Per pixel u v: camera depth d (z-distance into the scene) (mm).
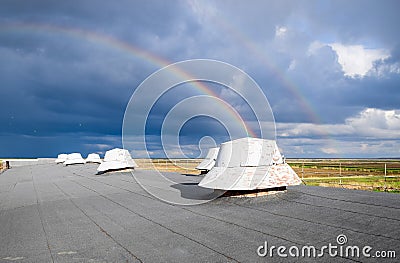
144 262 5082
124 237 6527
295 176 10906
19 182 20203
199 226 7133
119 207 9836
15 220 8625
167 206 9648
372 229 6445
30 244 6320
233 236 6293
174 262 5031
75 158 38188
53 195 13180
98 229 7266
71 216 8789
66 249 5914
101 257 5410
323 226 6785
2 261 5402
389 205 8641
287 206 8906
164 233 6688
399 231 6262
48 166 40469
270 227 6848
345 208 8406
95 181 18062
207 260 5066
